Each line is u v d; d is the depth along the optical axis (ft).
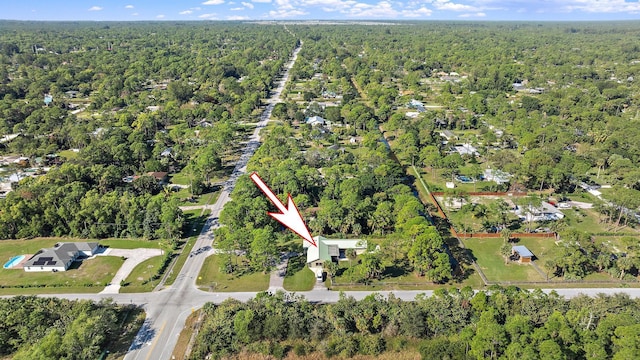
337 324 278.05
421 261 334.24
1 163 588.50
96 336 259.80
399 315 283.18
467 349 251.39
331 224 403.75
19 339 262.26
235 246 352.69
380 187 474.49
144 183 490.49
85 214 403.34
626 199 413.80
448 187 522.47
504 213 428.15
